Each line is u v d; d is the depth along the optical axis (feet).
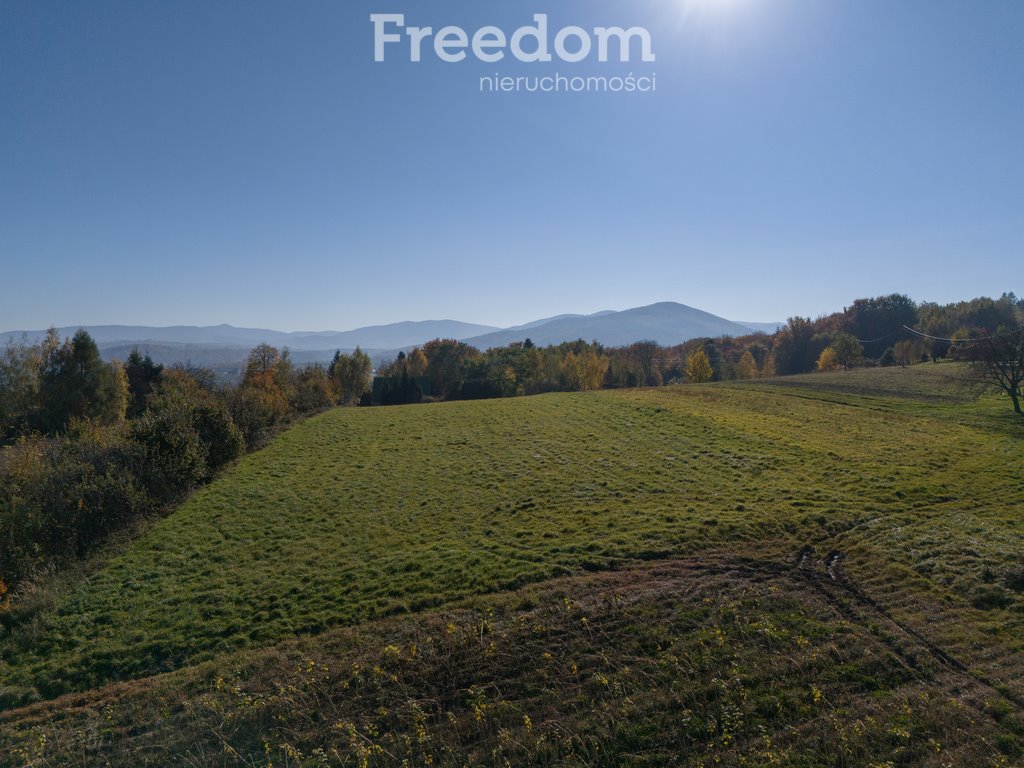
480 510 71.41
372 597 48.37
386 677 35.88
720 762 27.50
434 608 45.52
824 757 27.14
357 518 71.00
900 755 26.96
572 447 103.04
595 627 39.63
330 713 33.24
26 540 57.52
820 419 120.78
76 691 38.52
